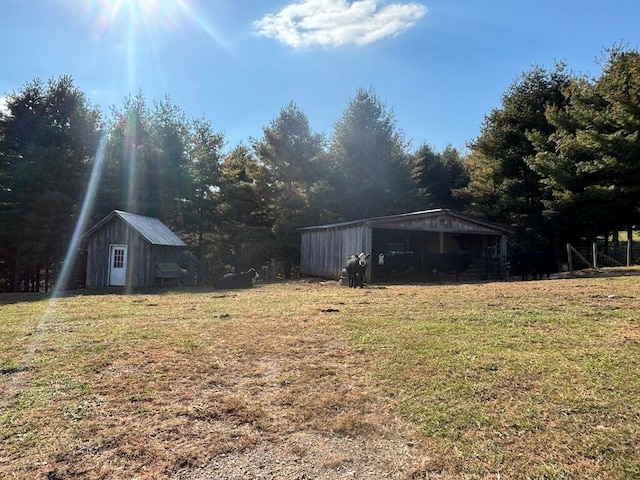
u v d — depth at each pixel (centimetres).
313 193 2559
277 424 307
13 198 1934
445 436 284
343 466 254
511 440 277
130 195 2169
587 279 1130
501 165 2222
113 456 264
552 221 1988
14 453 266
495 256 1888
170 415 320
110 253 1633
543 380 371
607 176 1633
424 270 1681
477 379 377
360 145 2680
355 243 1652
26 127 2089
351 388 368
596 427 289
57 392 362
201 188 2391
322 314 706
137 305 892
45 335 572
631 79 1561
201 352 477
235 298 1023
